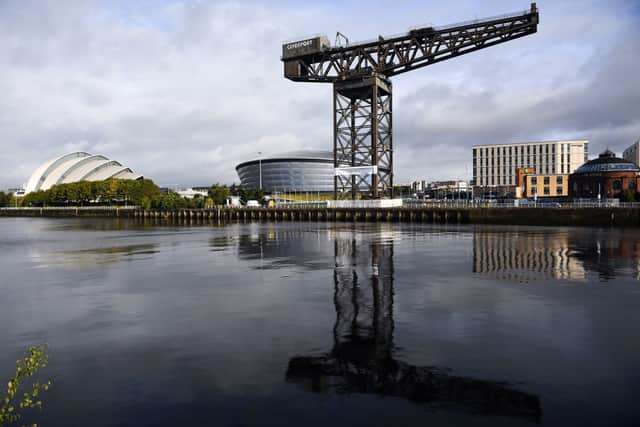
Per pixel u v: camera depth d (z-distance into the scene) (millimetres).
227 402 9148
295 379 10219
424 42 73125
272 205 117188
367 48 77438
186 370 10836
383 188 84625
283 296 18703
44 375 10703
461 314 15375
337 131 82250
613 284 20281
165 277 24031
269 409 8828
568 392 9352
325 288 20188
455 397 9195
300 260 29672
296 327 14164
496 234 49281
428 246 36906
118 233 63812
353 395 9375
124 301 18344
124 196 169500
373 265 26766
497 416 8422
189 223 96438
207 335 13516
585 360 11039
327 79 80188
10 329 14547
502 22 66312
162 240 48656
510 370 10484
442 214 77000
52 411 8922
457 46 70062
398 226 66938
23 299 19078
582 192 111750
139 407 9031
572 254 30875
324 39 76875
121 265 29094
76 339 13398
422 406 8852
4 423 8438
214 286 21188
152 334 13742
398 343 12469
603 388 9523
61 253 37125
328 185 190625
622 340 12477
